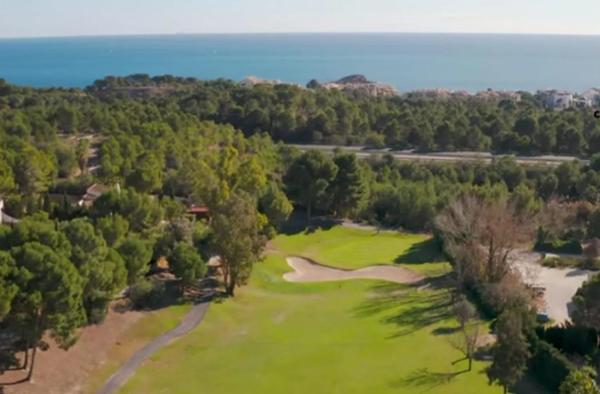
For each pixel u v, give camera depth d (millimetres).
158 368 44031
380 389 40719
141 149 84375
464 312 47500
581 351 44062
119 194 61938
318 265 71250
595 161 98438
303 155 87938
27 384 38906
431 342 48344
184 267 55000
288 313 55625
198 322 51969
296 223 87125
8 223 59000
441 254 73062
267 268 68062
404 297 59750
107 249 46688
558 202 89062
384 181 97125
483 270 59312
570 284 62281
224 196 66938
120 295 53031
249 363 45000
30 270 36500
